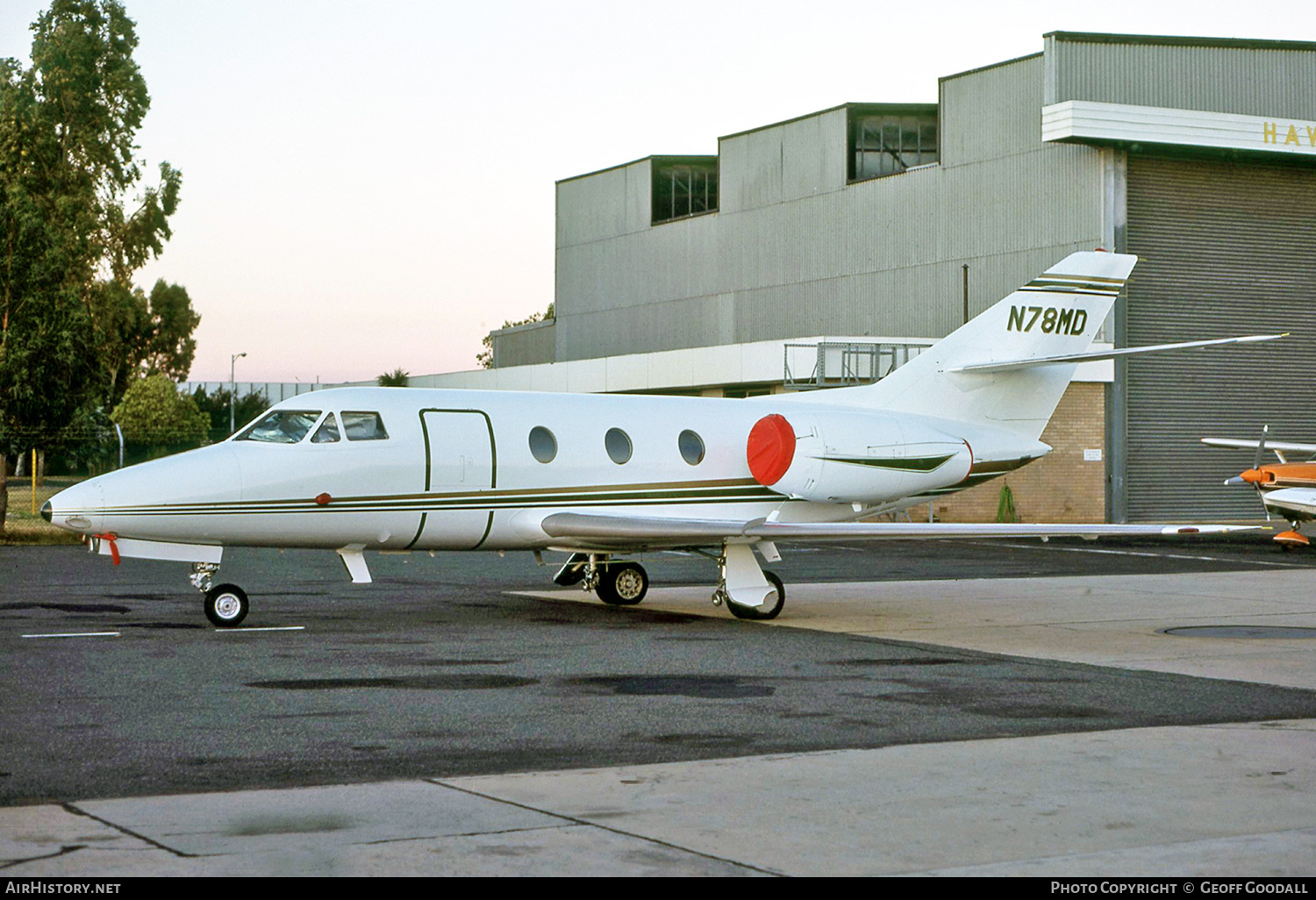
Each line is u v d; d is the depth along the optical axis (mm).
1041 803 7234
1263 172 40656
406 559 26438
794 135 46406
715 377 40969
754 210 47875
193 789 7441
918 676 12117
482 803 7125
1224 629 16172
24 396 29781
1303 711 10414
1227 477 40594
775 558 17891
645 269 52594
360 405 15945
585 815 6883
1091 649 14227
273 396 94938
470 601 18719
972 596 20281
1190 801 7301
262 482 15117
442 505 16141
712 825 6699
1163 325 39438
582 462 17000
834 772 7980
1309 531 38344
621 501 17234
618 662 12797
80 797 7211
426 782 7621
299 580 21719
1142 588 21703
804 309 46125
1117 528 14938
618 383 44781
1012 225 39938
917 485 18406
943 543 33875
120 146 58219
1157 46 38469
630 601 18469
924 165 44000
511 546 17094
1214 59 38969
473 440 16328
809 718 9898
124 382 71750
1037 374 19547
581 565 19281
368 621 16094
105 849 6172
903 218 42875
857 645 14398
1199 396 40062
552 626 15789
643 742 8930
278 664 12367
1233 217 40250
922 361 19172
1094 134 36594
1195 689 11547
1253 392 40812
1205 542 34688
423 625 15695
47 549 28203
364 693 10812
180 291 79000
